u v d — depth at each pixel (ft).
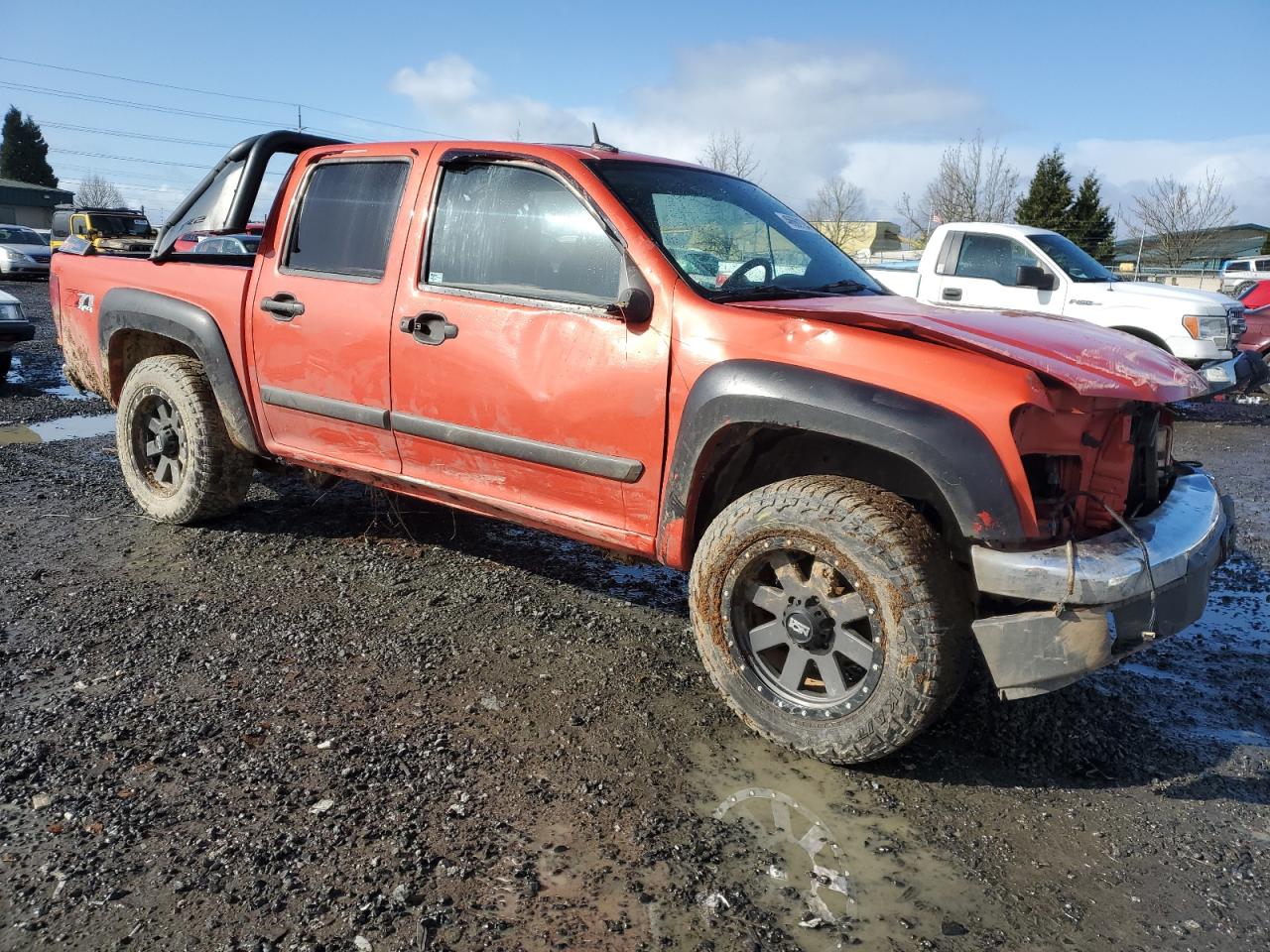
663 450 10.36
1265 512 20.24
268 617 12.73
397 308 12.27
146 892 7.35
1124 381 8.94
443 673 11.32
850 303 11.02
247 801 8.56
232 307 14.17
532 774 9.24
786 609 9.65
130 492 17.97
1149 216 150.82
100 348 16.53
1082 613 8.45
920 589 8.75
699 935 7.14
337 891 7.45
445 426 12.01
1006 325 10.32
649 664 11.82
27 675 10.80
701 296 10.26
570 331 10.84
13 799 8.47
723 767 9.55
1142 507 10.19
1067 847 8.45
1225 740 10.45
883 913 7.48
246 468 15.76
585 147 12.32
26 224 188.85
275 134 16.10
